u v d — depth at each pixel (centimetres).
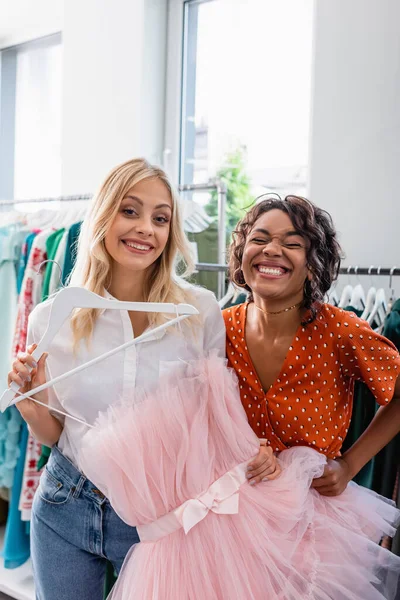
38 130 296
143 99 233
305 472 107
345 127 182
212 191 210
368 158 179
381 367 112
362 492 120
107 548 118
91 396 117
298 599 96
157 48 237
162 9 237
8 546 194
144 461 104
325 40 185
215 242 199
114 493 102
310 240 111
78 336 117
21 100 304
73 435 118
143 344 120
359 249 181
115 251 118
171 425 106
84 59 246
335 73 183
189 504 100
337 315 114
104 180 120
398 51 173
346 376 119
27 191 303
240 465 107
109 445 102
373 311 138
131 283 126
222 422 107
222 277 196
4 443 193
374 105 177
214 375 111
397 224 175
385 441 119
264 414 118
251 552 100
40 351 105
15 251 198
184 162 249
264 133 228
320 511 111
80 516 118
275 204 115
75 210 210
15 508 194
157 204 118
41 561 123
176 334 120
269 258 110
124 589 101
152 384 117
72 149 251
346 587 105
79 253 126
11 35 297
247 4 231
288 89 221
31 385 114
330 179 185
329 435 116
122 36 234
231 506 101
